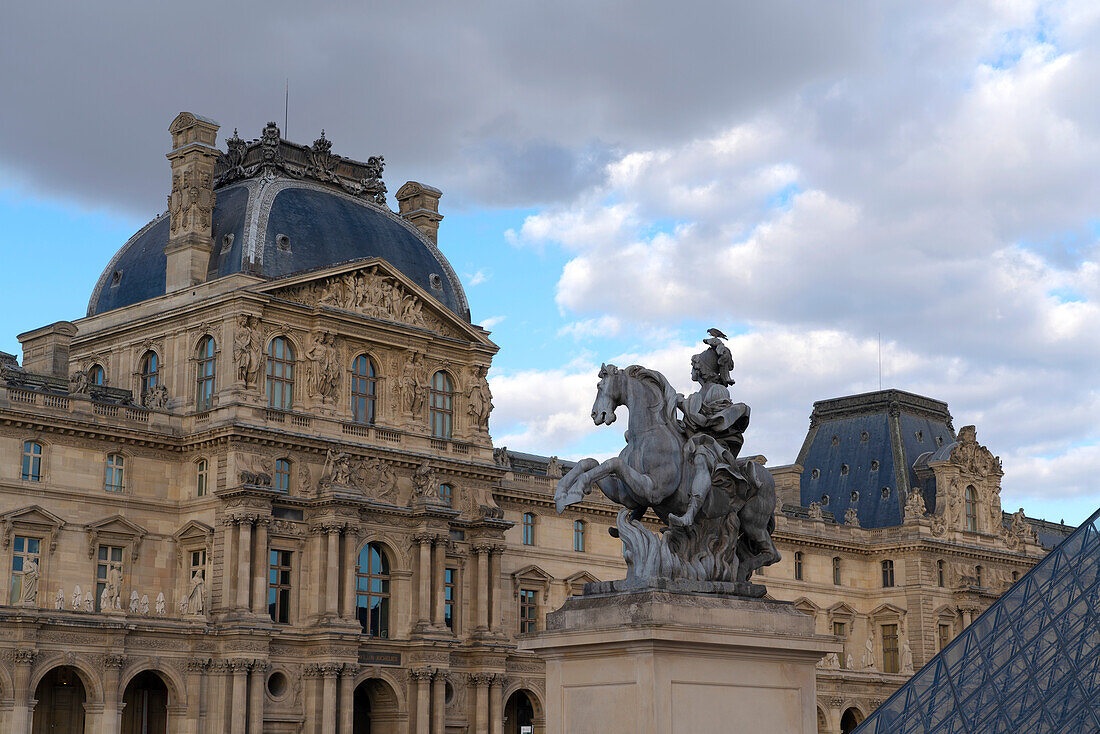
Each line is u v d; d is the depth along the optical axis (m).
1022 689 54.53
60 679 102.75
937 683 56.38
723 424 27.56
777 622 26.17
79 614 97.69
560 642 26.03
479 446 125.38
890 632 169.25
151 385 117.81
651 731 24.48
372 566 115.50
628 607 25.22
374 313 119.12
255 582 107.00
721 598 25.86
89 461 108.62
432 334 122.50
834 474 184.25
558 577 137.88
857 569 171.25
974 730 54.03
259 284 111.81
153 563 110.56
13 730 93.12
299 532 110.88
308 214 121.56
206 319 113.19
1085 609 56.12
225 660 104.31
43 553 104.88
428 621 115.50
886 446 181.50
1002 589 176.75
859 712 153.88
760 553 27.83
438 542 117.69
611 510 143.25
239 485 106.75
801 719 26.31
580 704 25.91
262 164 123.19
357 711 117.00
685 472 27.05
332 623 108.75
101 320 122.62
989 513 179.12
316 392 114.50
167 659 102.75
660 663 24.83
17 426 104.81
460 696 119.12
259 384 111.38
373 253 123.94
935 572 169.88
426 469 118.31
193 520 110.31
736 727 25.48
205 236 118.12
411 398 120.56
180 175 119.62
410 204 139.25
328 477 112.12
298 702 108.06
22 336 127.25
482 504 124.06
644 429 27.42
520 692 132.12
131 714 106.12
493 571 122.50
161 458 112.44
